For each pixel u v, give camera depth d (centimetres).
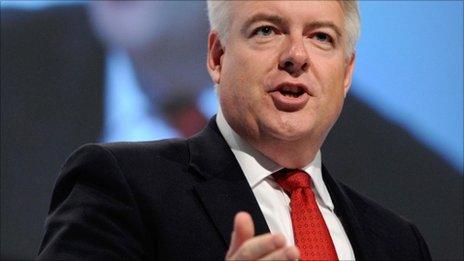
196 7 445
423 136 455
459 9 460
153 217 250
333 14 274
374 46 457
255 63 267
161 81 441
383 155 454
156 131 439
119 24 443
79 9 443
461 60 457
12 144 438
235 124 274
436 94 456
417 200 453
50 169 437
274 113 266
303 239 263
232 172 268
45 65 441
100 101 439
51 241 243
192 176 263
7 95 439
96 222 245
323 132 275
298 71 265
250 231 206
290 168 276
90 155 259
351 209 285
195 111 439
